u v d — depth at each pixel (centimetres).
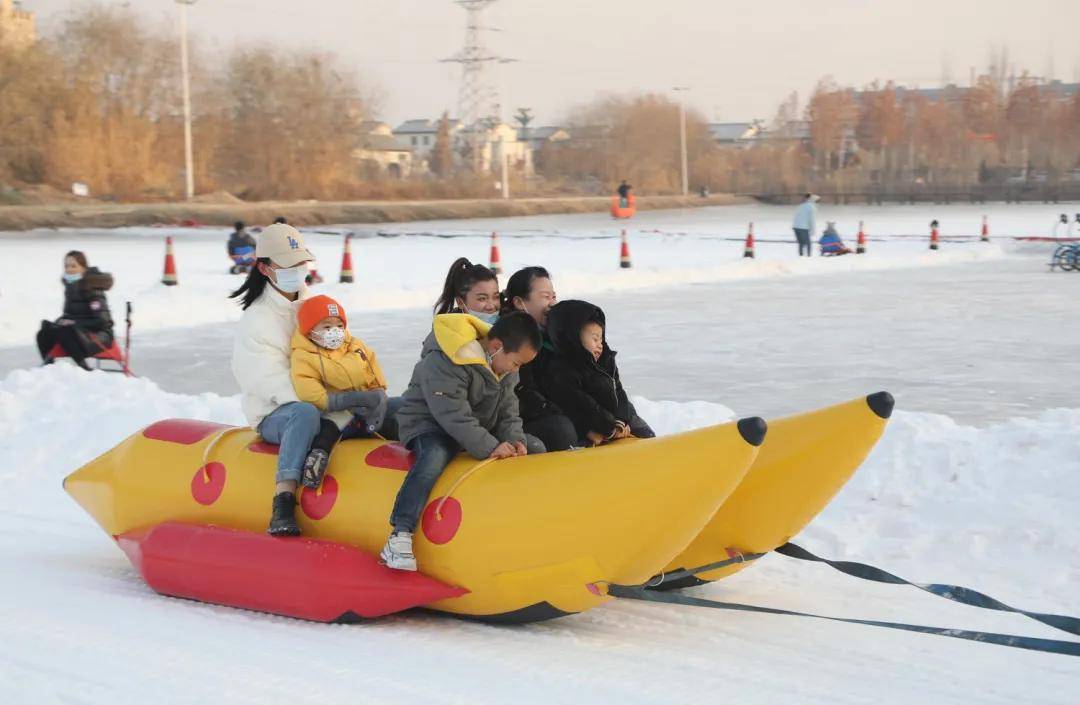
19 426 1152
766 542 653
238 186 9344
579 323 699
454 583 636
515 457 639
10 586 718
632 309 2438
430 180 10875
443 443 646
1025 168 11812
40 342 1583
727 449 563
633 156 12612
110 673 560
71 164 7844
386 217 6794
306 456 675
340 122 9562
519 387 705
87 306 1577
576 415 697
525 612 631
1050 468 882
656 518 580
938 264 3634
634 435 732
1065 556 778
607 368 724
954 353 1795
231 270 3072
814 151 14050
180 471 729
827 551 816
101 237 4906
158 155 8600
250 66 9219
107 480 761
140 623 645
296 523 671
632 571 600
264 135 9231
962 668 589
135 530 745
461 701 528
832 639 632
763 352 1831
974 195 9388
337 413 692
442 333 635
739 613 679
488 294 716
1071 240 4203
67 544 833
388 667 574
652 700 534
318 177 9356
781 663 591
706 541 664
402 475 657
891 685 562
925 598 715
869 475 925
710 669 579
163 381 1609
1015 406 1365
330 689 541
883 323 2170
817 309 2409
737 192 11662
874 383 1539
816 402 1414
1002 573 763
